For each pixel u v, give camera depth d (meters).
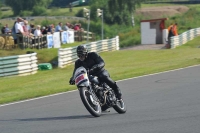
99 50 99.88
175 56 89.06
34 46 90.88
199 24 184.38
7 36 86.44
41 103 39.22
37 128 26.69
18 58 68.19
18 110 35.88
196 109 31.39
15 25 87.44
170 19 196.88
